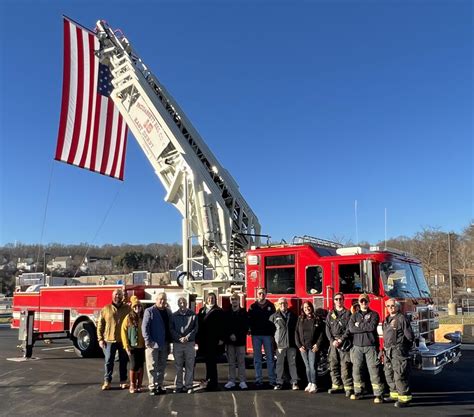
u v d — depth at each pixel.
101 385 9.02
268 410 7.09
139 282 14.91
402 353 7.36
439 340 18.20
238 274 11.64
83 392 8.41
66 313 13.34
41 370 10.75
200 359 11.87
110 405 7.45
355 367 7.79
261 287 9.84
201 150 12.61
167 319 8.47
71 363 11.80
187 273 11.40
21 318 13.19
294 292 9.47
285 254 9.67
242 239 12.27
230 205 12.33
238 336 8.67
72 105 14.90
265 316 8.83
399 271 8.95
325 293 9.06
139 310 8.52
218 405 7.41
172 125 12.42
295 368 8.56
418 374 10.37
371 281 8.40
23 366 11.35
